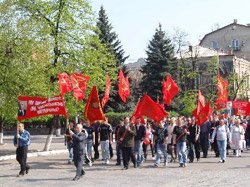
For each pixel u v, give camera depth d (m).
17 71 21.27
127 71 51.88
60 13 24.62
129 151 15.98
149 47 53.75
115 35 52.34
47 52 22.80
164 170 15.55
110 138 18.61
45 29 22.86
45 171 15.64
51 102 14.52
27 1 24.28
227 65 61.56
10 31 21.48
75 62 25.17
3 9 22.05
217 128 18.69
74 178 13.20
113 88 48.88
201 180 12.95
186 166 16.67
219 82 29.17
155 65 52.72
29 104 14.55
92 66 25.77
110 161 19.09
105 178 13.61
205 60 61.12
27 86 21.59
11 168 16.81
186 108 46.34
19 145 14.33
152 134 20.42
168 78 22.31
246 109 28.27
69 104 25.08
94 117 16.05
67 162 18.92
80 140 13.34
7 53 21.47
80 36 25.41
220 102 29.94
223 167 16.33
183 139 16.50
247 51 73.44
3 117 25.67
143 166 16.89
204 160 19.03
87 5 25.53
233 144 21.11
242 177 13.54
